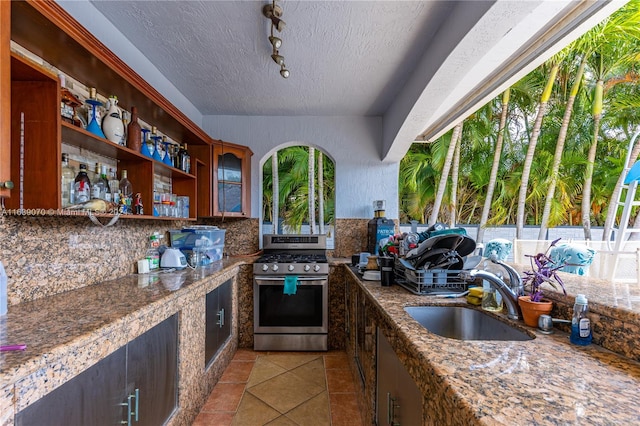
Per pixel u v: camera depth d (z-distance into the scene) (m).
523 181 4.65
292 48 2.03
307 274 2.88
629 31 2.94
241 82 2.53
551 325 1.00
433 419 0.75
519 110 5.35
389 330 1.26
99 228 1.76
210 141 2.76
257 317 2.89
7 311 1.17
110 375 1.08
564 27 1.41
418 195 5.95
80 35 1.24
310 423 1.87
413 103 2.28
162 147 2.22
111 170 1.85
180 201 2.44
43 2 1.06
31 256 1.32
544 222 4.64
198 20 1.76
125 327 1.15
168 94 2.50
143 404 1.30
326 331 2.90
